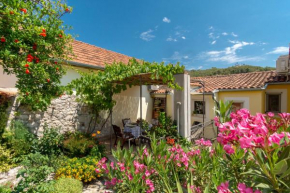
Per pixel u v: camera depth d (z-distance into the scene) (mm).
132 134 6773
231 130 1355
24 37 3918
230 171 1999
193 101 10062
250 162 1646
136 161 2926
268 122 1525
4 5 3562
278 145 1128
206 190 1781
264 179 1251
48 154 4988
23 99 4504
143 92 11227
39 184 2773
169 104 11031
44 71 4219
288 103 7523
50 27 4355
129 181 2572
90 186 4152
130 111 10031
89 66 7441
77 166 4340
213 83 10305
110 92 6895
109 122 8562
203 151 2703
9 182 3625
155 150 2910
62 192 3162
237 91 8453
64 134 6254
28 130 5430
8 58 3760
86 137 6457
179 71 5590
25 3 3867
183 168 2789
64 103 6578
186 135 5742
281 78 7816
